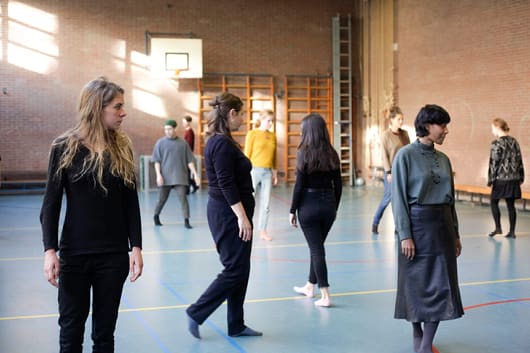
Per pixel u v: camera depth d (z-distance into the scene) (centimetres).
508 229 852
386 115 789
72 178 249
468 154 1207
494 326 411
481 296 488
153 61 1489
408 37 1412
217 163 356
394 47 1473
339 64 1641
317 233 457
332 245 730
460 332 398
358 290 510
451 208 352
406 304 343
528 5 1038
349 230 851
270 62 1605
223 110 364
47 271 243
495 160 768
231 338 387
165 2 1522
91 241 250
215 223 369
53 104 1451
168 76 1498
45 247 246
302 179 446
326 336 390
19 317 434
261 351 363
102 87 253
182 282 541
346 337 388
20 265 616
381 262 627
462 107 1221
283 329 405
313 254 459
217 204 368
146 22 1511
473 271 580
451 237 342
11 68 1423
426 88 1344
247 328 392
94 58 1477
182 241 759
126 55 1498
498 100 1118
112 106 253
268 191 763
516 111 1075
